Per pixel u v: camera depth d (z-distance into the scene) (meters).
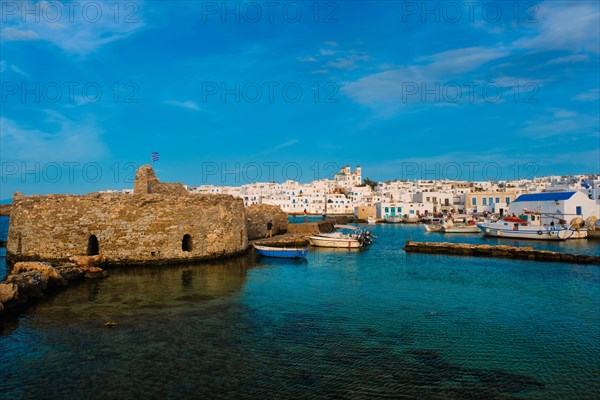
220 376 13.67
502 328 19.06
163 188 41.19
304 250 40.41
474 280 30.61
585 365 15.06
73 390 12.62
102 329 17.88
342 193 186.38
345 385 13.24
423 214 124.25
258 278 29.88
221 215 36.66
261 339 17.02
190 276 29.56
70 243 31.92
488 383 13.59
